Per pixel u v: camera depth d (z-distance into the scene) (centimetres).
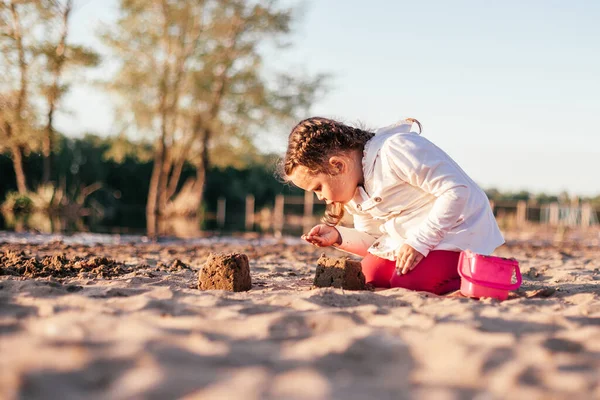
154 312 208
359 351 159
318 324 194
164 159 2158
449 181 288
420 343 165
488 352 155
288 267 448
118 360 142
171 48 2022
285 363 148
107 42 1956
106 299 234
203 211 2223
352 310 218
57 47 1838
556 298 285
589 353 166
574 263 551
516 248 870
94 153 3372
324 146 295
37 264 365
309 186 305
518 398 126
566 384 136
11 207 1838
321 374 141
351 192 306
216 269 295
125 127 2070
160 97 2022
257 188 3756
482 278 270
